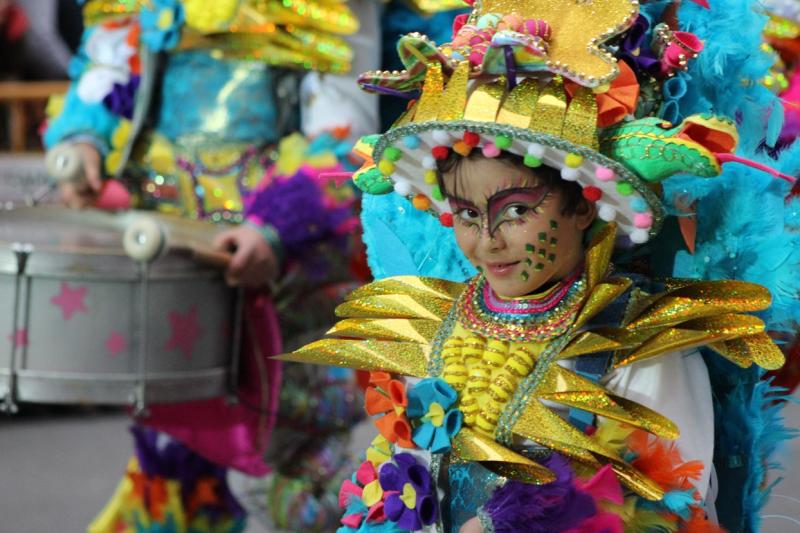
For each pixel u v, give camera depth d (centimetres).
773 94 398
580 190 363
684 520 355
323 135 657
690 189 372
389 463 386
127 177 703
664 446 363
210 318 643
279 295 664
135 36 698
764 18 398
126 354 624
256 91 674
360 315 411
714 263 388
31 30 1176
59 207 709
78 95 711
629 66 366
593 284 370
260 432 671
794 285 385
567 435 355
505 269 365
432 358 388
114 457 983
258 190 653
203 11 659
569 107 346
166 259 623
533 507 343
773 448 408
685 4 392
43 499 856
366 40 672
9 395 621
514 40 340
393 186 406
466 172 363
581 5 363
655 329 363
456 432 367
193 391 639
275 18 661
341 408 675
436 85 362
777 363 363
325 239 654
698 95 381
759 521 404
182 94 682
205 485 688
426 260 430
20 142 1105
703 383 380
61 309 618
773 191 391
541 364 368
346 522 400
